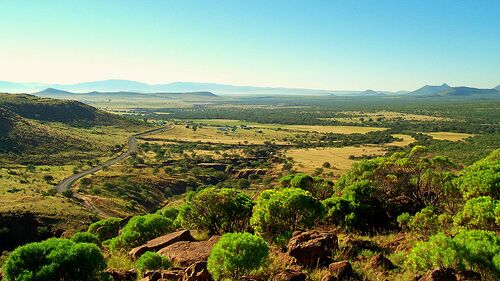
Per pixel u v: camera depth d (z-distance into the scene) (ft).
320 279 36.76
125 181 386.93
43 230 222.07
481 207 48.96
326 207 73.77
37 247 38.22
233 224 75.87
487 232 38.91
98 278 39.50
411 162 87.04
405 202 83.41
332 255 45.37
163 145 626.64
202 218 75.97
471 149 380.99
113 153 542.16
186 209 76.79
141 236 74.43
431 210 60.90
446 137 575.79
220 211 75.15
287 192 62.44
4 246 207.21
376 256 41.34
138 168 453.17
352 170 98.48
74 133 608.19
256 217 62.64
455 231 52.49
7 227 216.54
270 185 366.43
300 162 465.47
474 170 76.48
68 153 497.46
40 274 36.04
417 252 37.91
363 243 51.78
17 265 37.19
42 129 542.57
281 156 512.22
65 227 232.53
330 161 465.88
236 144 643.45
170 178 415.44
